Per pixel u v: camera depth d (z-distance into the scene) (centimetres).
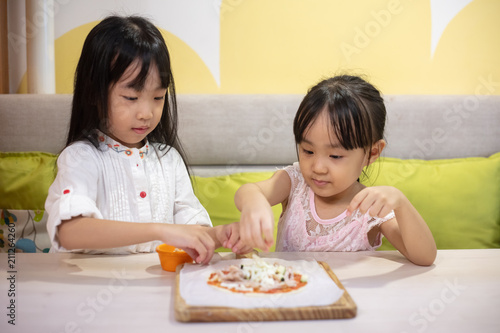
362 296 72
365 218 107
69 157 102
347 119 94
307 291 69
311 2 184
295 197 115
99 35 101
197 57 184
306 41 187
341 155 97
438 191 160
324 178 98
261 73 187
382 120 106
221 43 184
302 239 111
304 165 100
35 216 153
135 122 101
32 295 71
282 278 74
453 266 88
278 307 64
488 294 74
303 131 98
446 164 169
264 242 82
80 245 87
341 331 61
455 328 62
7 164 159
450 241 156
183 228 86
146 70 98
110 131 106
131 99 100
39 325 61
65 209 89
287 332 60
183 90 186
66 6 176
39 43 172
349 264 89
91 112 106
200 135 175
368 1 186
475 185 162
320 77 188
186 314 62
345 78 106
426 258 87
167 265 83
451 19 188
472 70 191
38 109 170
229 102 175
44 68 174
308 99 99
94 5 177
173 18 181
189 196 123
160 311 66
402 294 73
